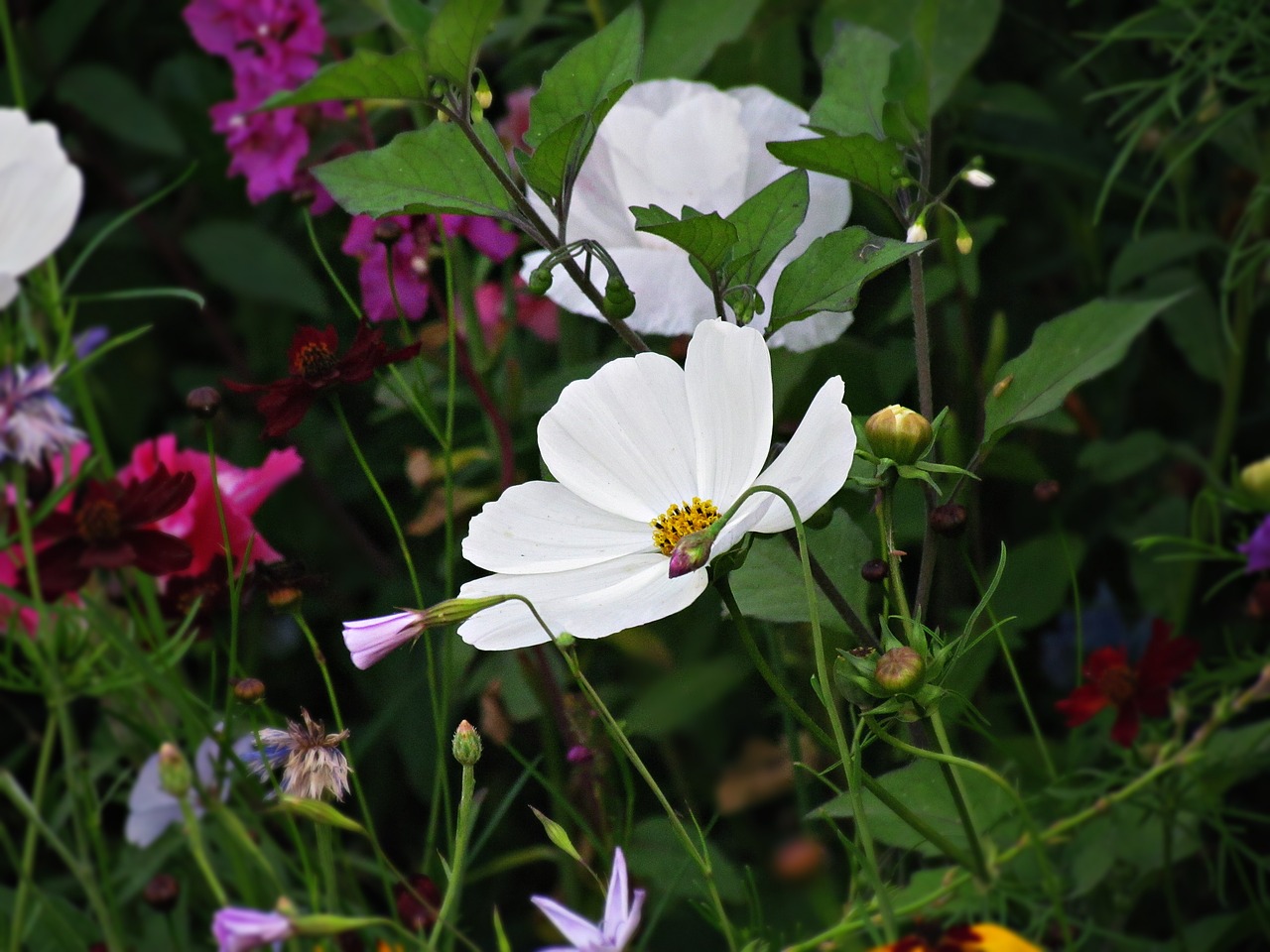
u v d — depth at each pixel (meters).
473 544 0.75
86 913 0.87
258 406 0.80
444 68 0.74
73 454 0.88
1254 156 0.98
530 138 0.76
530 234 0.76
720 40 0.93
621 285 0.75
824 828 0.86
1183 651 0.84
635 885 0.87
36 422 0.78
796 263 0.76
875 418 0.75
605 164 0.84
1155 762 0.84
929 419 0.78
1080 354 0.79
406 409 0.92
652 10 0.97
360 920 0.71
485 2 0.73
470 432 0.94
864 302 0.96
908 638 0.74
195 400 0.80
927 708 0.73
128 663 0.83
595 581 0.75
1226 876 0.92
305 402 0.80
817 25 0.94
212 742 0.85
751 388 0.74
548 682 0.88
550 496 0.76
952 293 0.95
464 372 0.90
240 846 0.81
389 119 0.98
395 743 0.97
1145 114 0.93
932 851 0.78
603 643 0.90
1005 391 0.79
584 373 0.92
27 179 0.76
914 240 0.77
